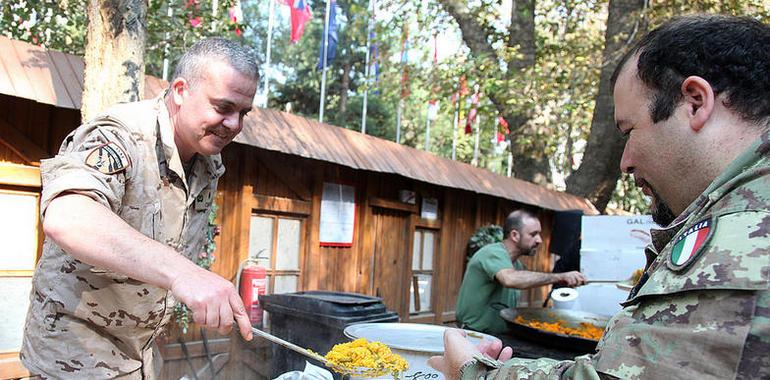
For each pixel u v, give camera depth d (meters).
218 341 2.87
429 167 4.96
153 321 1.72
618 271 4.39
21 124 3.01
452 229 6.07
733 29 0.88
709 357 0.74
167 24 4.33
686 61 0.88
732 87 0.86
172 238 1.71
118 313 1.63
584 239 4.50
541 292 7.86
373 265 5.01
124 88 2.41
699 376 0.74
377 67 7.88
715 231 0.80
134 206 1.55
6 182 2.93
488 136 9.83
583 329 3.29
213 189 1.88
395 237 5.27
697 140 0.88
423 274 5.68
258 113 3.68
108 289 1.58
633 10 7.66
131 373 1.76
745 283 0.73
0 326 2.96
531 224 3.88
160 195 1.62
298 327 2.95
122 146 1.47
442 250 5.88
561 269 5.40
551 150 8.14
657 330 0.79
